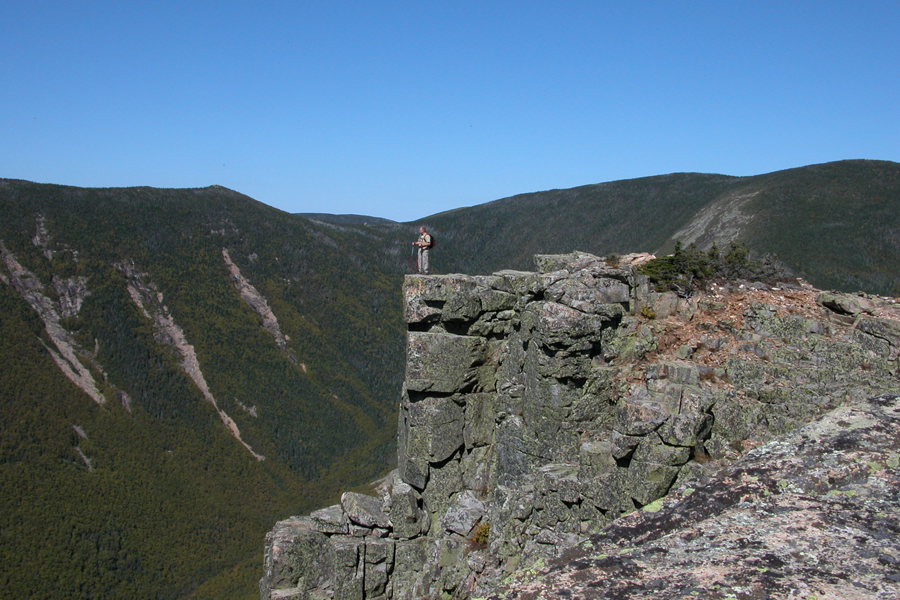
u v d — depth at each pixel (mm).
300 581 19531
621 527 6250
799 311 17078
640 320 17359
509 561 16453
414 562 19031
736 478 6391
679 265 18641
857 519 5340
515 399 18422
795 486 6016
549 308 16578
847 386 14820
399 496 19188
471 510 18641
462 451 19469
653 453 13562
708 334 16891
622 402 14250
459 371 18938
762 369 15500
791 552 4992
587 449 14922
